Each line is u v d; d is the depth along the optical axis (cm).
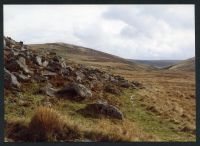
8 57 2992
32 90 2541
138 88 4194
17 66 2822
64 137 1523
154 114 2777
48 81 2894
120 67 16850
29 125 1525
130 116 2561
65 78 3136
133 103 3091
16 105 2100
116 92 3322
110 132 1623
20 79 2644
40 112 1547
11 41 3744
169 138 1991
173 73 14550
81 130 1584
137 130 2020
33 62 3209
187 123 2553
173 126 2416
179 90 5978
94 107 2248
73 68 3728
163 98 4084
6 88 2380
